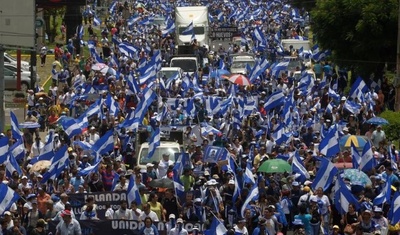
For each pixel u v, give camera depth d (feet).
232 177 186.19
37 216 171.83
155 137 214.28
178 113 274.77
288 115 257.96
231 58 443.73
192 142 232.94
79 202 176.35
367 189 185.57
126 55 411.75
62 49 460.14
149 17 611.88
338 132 227.40
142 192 182.91
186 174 191.83
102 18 650.43
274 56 446.19
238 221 171.63
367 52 368.48
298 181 193.26
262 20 628.69
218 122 265.95
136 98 294.05
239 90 321.32
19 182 184.75
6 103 302.66
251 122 260.62
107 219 169.58
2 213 167.12
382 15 359.66
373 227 171.63
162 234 168.86
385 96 344.90
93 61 392.06
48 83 399.85
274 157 210.59
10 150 194.08
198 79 363.97
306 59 426.92
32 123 242.37
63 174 192.03
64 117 242.37
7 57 380.78
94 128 239.09
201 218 175.22
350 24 368.89
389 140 260.83
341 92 362.74
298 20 602.44
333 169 181.88
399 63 310.86
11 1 307.17
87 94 298.35
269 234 170.91
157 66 349.41
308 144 240.53
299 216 176.24
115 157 219.61
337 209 179.83
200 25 506.07
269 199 179.32
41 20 439.63
